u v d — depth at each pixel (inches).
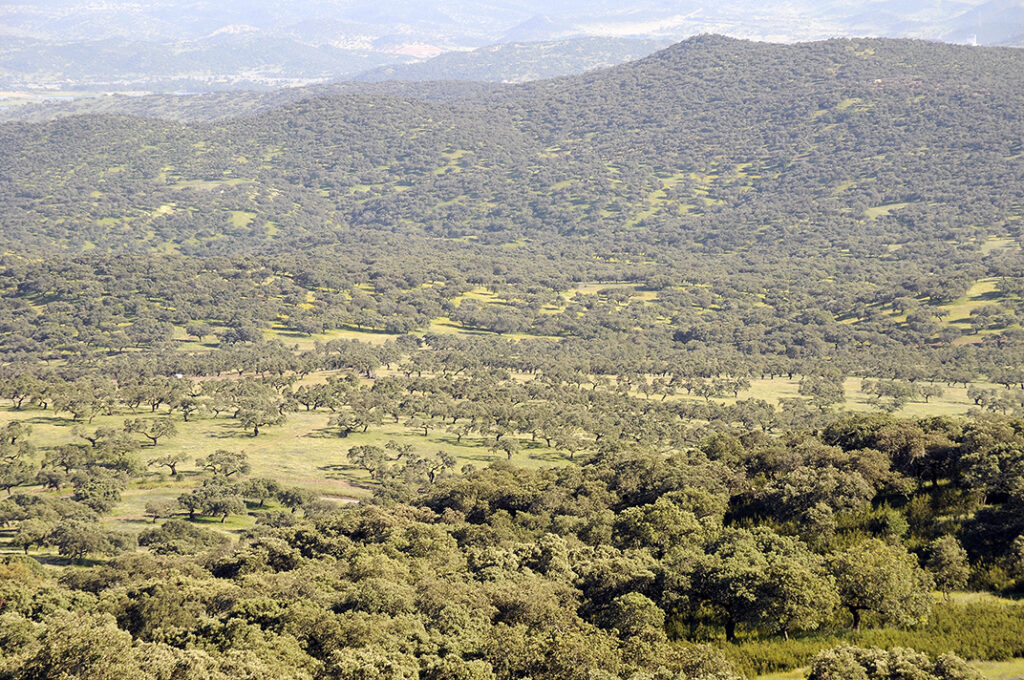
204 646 2849.4
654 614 2908.5
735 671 2571.4
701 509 3924.7
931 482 3804.1
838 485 3686.0
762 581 2829.7
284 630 2942.9
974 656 2507.4
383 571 3499.0
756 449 4702.3
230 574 3998.5
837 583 2832.2
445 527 4335.6
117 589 3506.4
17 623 2748.5
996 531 3287.4
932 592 2999.5
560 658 2536.9
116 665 2474.2
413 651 2659.9
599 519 3966.5
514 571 3390.7
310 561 3956.7
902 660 2218.3
